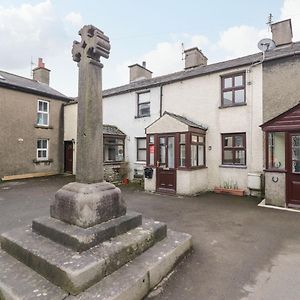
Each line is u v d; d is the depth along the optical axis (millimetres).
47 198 8773
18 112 14180
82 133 4016
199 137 10555
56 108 16547
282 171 7691
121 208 4086
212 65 12609
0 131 13242
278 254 4207
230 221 6188
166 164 10438
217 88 10820
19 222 5887
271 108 9406
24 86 14406
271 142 8086
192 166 9906
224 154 10680
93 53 4051
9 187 11258
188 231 5438
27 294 2639
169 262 3604
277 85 9305
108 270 3018
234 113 10305
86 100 3986
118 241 3477
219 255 4168
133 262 3326
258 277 3447
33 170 15008
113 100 15281
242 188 10000
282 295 3021
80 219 3523
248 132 9922
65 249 3230
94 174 3984
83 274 2707
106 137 13344
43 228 3699
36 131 15203
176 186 9992
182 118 10961
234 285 3252
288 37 10844
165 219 6387
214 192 10438
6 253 3639
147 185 10805
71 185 3928
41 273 3012
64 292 2680
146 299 2982
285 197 7648
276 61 9352
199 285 3258
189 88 11750
